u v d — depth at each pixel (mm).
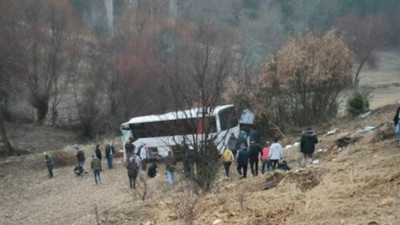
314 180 11836
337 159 14609
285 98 29250
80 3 77312
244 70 34188
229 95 28234
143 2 74625
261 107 28750
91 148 36062
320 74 27625
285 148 23156
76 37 52500
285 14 78375
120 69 45156
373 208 8461
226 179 17391
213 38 50500
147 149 26250
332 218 8359
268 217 9141
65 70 48562
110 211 12812
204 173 13258
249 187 13477
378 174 11062
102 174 26234
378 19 78625
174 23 60312
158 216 10727
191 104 14164
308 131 18172
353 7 83750
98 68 47281
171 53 51375
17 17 48125
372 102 39375
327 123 27078
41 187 24703
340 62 28344
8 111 46781
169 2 74312
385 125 18578
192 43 51938
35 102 46531
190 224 9445
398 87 57125
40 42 46938
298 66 28047
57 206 20156
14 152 36031
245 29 65438
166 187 18875
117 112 44312
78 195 21703
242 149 17438
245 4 80500
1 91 44812
